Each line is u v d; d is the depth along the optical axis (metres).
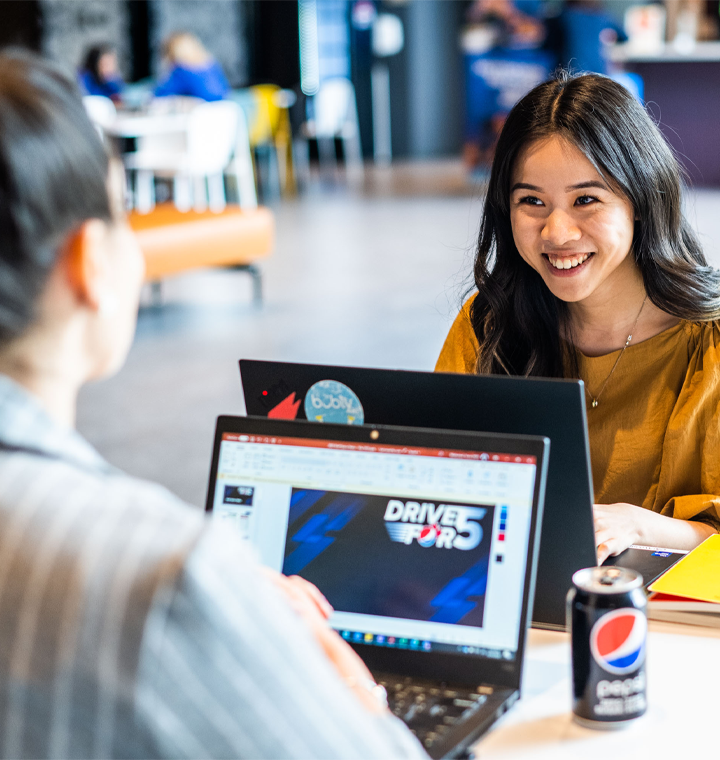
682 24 10.16
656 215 1.48
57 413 0.64
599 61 9.18
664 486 1.56
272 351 5.10
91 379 0.68
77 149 0.60
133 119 7.98
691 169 9.11
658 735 0.96
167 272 5.75
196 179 9.41
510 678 1.01
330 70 13.31
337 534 1.09
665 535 1.42
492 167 1.54
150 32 12.01
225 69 12.77
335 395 1.24
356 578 1.08
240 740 0.54
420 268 6.86
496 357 1.65
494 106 10.23
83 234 0.61
